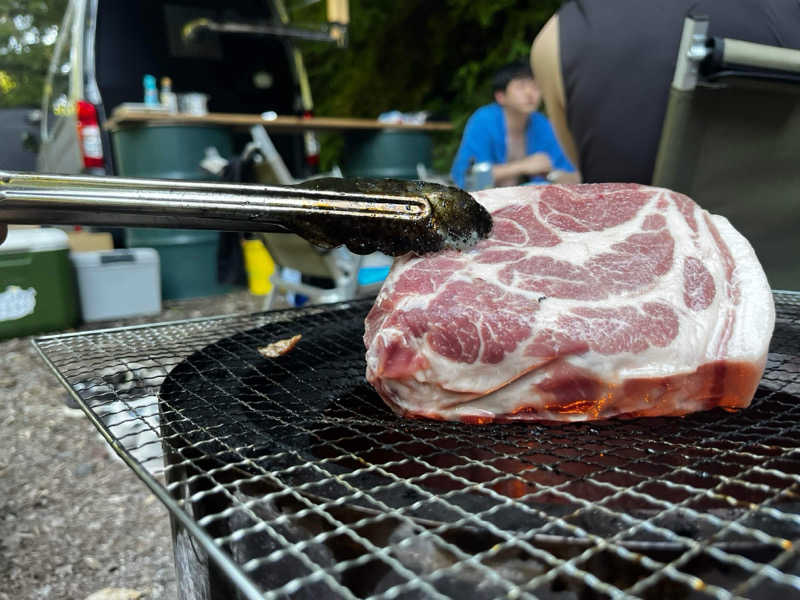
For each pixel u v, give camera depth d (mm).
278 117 5348
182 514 583
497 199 1316
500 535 670
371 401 1247
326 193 1018
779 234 1760
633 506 787
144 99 5078
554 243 1201
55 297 3928
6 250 3713
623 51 1682
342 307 1916
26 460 2393
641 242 1197
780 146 1590
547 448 1010
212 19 5137
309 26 5793
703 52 1399
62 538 1898
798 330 1521
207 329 1679
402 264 1171
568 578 684
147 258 4320
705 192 1678
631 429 1081
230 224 958
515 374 1040
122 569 1756
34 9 9438
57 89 5805
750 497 838
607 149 1844
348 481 839
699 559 675
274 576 831
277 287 3592
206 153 4676
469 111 7152
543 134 4328
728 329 1075
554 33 1869
